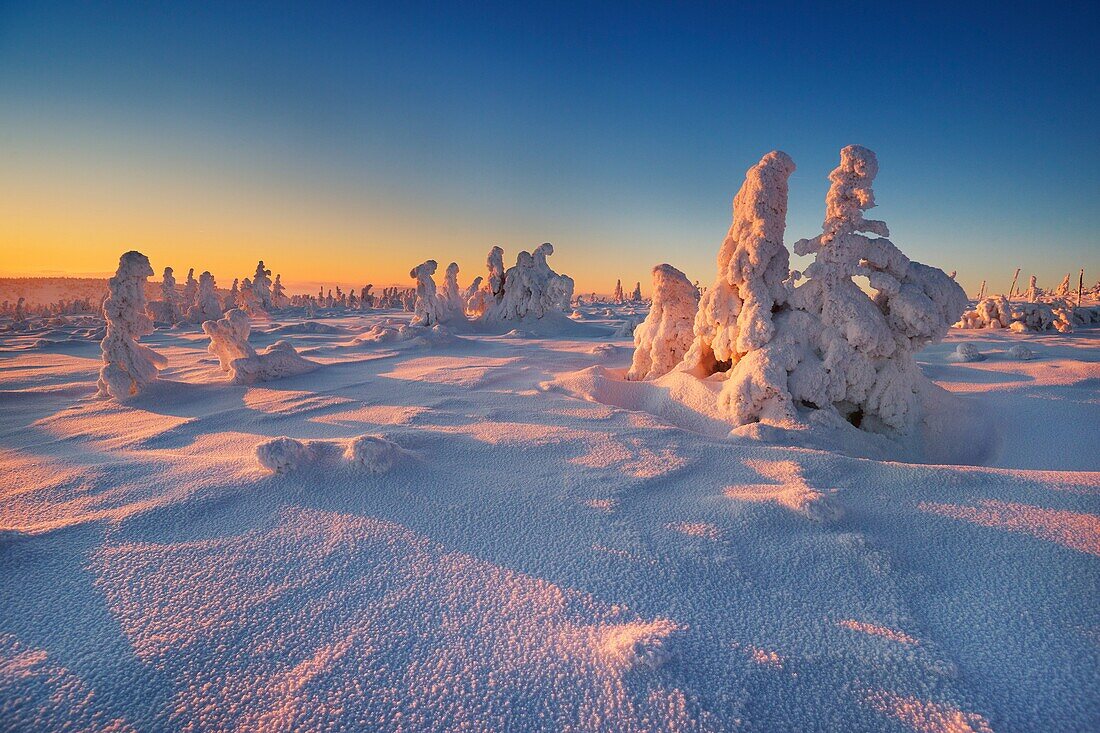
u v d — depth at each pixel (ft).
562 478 14.89
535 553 10.73
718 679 7.31
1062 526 10.89
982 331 72.02
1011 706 6.84
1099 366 33.94
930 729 6.54
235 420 23.97
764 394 22.40
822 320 23.75
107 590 9.46
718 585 9.55
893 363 23.61
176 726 6.57
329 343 65.57
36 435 22.12
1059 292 198.49
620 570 10.03
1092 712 6.70
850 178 23.44
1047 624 8.29
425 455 16.71
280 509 12.74
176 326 101.81
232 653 7.84
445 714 6.81
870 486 13.82
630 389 28.91
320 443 15.74
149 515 12.33
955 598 9.05
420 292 83.10
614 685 7.20
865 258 24.12
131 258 30.55
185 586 9.58
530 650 7.92
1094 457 19.88
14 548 10.74
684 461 16.37
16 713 6.71
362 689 7.18
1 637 8.20
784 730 6.57
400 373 38.17
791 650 7.88
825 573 9.86
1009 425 23.54
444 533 11.59
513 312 86.94
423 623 8.57
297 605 9.02
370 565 10.30
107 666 7.55
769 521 11.76
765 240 25.13
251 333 79.82
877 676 7.36
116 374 29.50
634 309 170.19
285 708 6.84
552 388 29.71
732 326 25.88
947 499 12.65
